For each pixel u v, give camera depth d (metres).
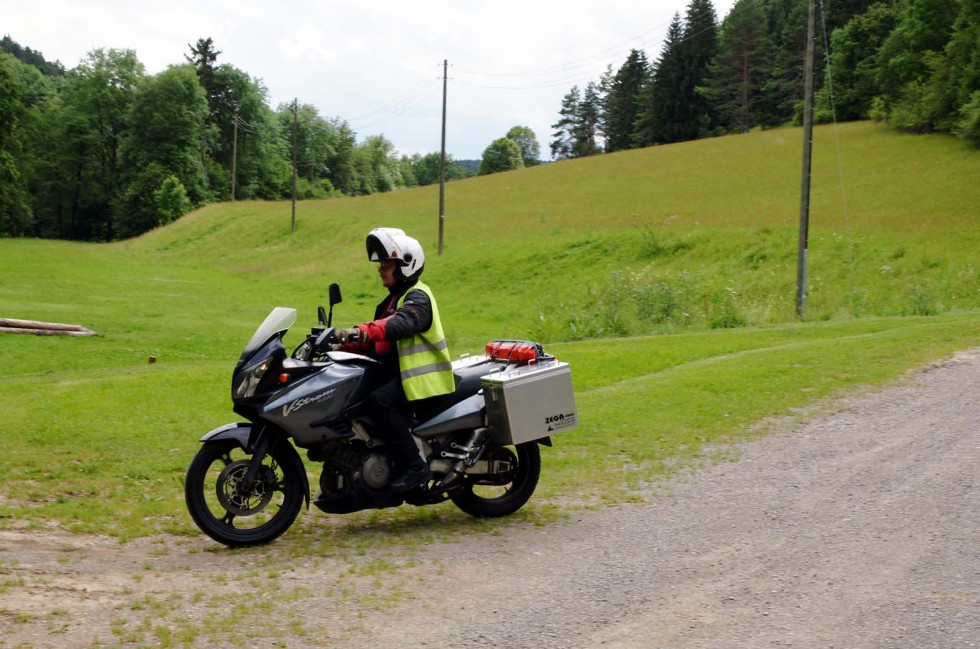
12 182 86.00
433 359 6.22
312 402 5.77
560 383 6.56
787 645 4.13
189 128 103.81
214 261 65.75
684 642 4.18
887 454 8.05
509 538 6.00
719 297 29.47
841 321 21.22
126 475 7.97
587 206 57.66
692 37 111.75
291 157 144.12
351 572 5.19
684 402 10.92
